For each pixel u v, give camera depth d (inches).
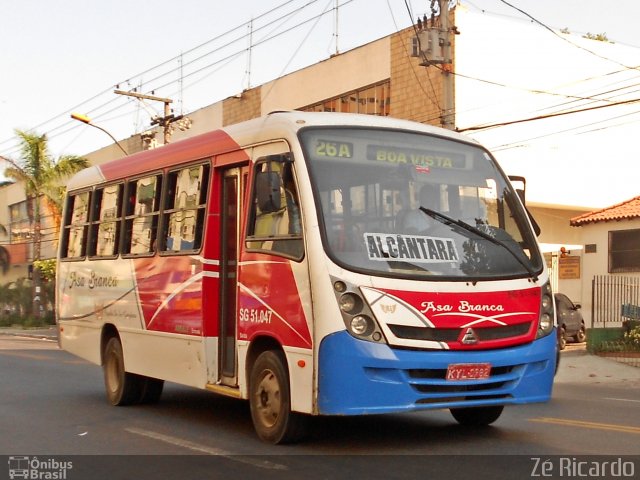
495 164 347.6
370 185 315.0
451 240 313.6
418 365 290.2
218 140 375.6
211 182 373.7
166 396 506.6
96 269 494.0
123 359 454.9
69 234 546.9
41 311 1761.8
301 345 301.0
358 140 321.7
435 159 332.5
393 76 1135.0
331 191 307.9
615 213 959.6
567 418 397.7
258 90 1398.9
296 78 1310.3
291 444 323.9
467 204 330.6
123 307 454.6
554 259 1085.1
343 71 1223.5
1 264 2316.7
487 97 1127.6
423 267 302.4
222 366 364.8
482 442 327.0
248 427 378.9
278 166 325.4
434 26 871.7
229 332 360.8
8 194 2327.8
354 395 286.0
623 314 905.5
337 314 289.9
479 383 299.7
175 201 409.1
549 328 321.1
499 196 339.0
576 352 844.0
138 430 377.4
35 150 1630.2
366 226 306.0
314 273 296.4
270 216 327.9
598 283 927.0
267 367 325.1
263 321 324.5
